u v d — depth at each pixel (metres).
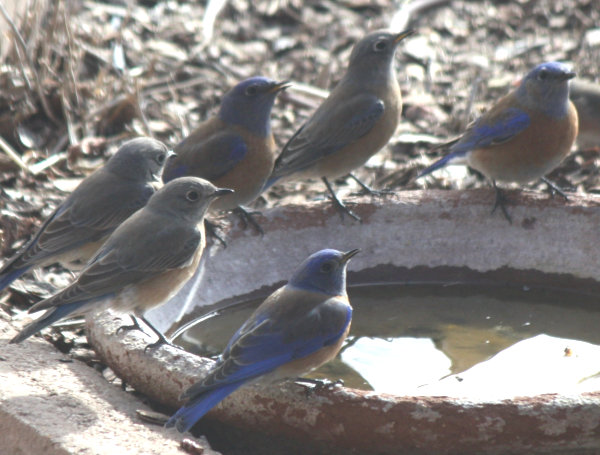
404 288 12.45
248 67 19.16
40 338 10.12
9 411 8.44
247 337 8.40
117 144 16.12
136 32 19.88
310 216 12.31
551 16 21.23
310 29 20.75
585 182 15.19
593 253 11.98
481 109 17.59
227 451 8.81
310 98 17.89
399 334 11.32
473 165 13.12
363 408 8.24
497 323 11.62
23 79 16.30
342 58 19.70
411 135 16.88
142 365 9.09
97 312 9.95
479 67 19.28
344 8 21.61
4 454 8.46
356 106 13.26
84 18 20.03
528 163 12.66
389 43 13.38
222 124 12.77
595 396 8.15
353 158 13.49
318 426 8.43
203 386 7.96
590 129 16.06
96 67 18.28
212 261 11.88
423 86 18.70
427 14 21.42
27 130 16.12
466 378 10.10
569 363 10.40
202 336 11.45
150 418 8.63
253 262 12.12
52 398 8.71
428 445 8.25
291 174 13.41
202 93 18.08
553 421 8.06
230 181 12.70
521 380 10.01
